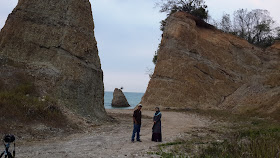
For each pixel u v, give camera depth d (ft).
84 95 59.93
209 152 26.23
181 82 127.03
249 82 119.85
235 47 136.36
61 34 66.59
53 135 38.47
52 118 44.09
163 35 152.66
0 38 64.23
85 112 56.18
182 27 143.43
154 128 36.19
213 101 117.60
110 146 31.71
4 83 50.78
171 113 99.40
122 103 196.44
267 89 107.96
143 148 30.53
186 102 120.06
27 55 61.93
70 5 71.36
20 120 39.22
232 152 24.75
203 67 128.67
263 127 51.90
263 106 91.35
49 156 25.07
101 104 64.85
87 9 74.84
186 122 66.80
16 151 27.25
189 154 26.63
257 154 21.76
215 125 59.36
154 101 128.26
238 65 128.88
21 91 49.98
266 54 130.41
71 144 32.65
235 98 113.70
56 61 62.44
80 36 68.69
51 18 68.28
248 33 175.11
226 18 180.75
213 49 135.23
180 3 174.29
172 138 38.73
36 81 55.42
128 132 45.24
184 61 132.46
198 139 36.78
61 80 58.44
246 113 92.48
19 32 64.39
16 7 68.28
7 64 57.06
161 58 141.90
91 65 67.51
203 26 153.07
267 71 121.19
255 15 172.04
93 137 38.55
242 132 41.81
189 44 137.90
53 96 53.67
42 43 64.59
